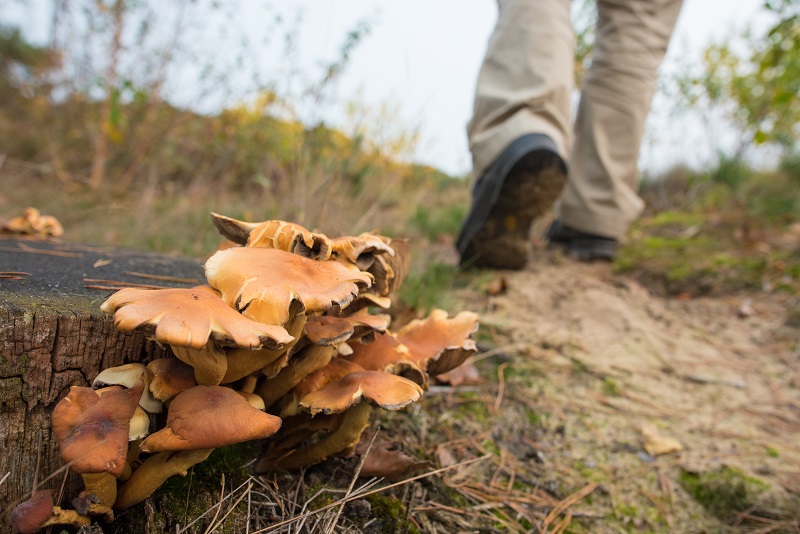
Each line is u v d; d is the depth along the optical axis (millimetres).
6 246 452
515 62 627
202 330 191
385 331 286
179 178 1409
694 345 601
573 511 363
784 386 534
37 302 260
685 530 365
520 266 731
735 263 777
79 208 1036
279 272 234
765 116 1243
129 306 194
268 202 768
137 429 215
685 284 746
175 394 228
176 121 1331
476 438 414
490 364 519
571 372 523
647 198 1316
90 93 1387
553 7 626
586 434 441
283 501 290
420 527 316
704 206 1187
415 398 262
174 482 261
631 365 544
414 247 851
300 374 277
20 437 244
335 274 252
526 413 456
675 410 484
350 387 266
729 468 410
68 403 210
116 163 1384
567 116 645
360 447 323
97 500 221
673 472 410
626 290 713
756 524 371
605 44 735
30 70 1543
